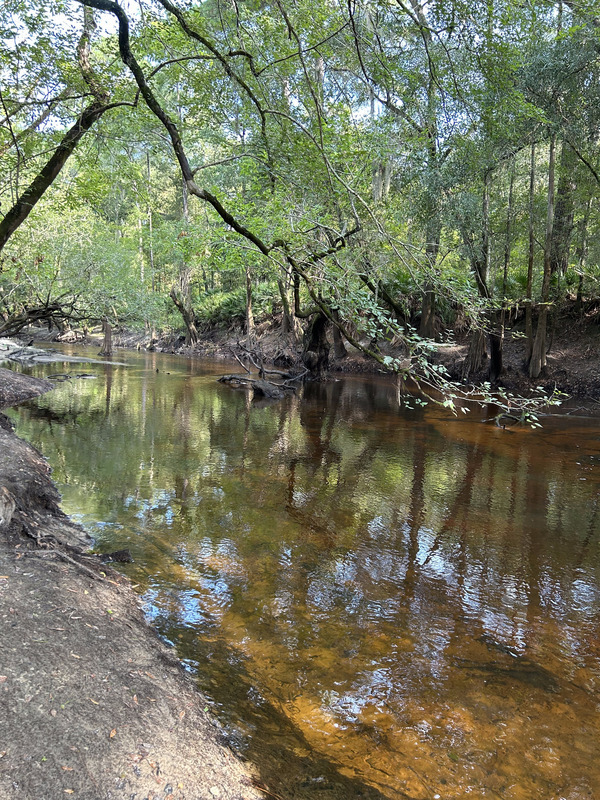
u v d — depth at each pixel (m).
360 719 3.16
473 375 21.77
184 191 26.88
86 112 7.17
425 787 2.67
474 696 3.43
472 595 4.85
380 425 13.70
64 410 14.12
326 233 5.54
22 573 3.89
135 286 27.95
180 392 18.86
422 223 16.39
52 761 2.18
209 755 2.58
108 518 6.35
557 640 4.15
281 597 4.64
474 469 9.41
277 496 7.55
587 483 8.63
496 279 22.81
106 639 3.35
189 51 6.58
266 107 5.73
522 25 6.03
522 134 14.75
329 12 5.18
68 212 21.62
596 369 19.66
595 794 2.68
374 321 3.80
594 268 20.94
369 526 6.52
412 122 12.21
